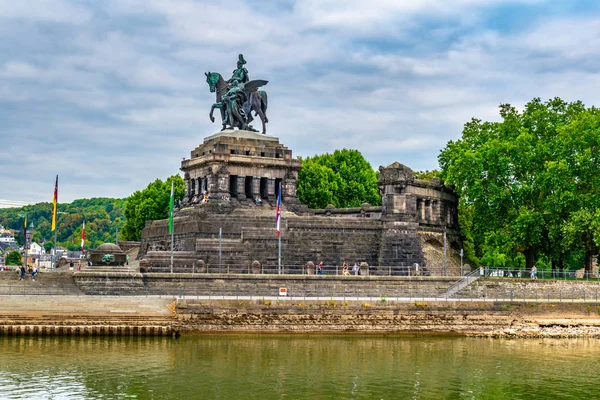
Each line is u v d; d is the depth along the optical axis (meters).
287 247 119.62
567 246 122.56
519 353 89.31
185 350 85.25
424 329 101.44
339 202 180.25
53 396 66.12
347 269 116.06
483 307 104.44
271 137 139.88
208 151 136.62
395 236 122.75
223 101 142.75
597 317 108.38
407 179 123.81
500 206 128.38
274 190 137.50
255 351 86.38
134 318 91.06
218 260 115.44
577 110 133.38
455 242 136.88
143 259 115.19
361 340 95.62
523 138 125.69
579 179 124.69
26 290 97.31
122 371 75.06
